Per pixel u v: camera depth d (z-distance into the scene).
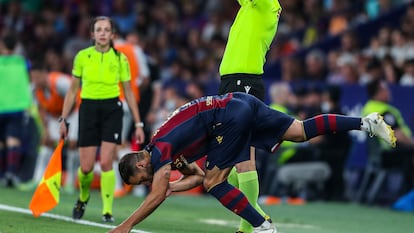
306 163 41.00
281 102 41.38
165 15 61.22
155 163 21.67
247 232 24.58
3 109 41.47
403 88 41.44
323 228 29.91
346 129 23.12
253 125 22.69
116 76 28.86
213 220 30.69
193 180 22.94
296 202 40.62
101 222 27.97
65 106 28.97
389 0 52.16
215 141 22.27
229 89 25.14
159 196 21.55
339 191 41.38
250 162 24.11
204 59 54.81
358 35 49.59
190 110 22.25
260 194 41.59
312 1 55.72
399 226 31.58
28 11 64.94
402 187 40.00
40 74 39.44
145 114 40.12
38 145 45.16
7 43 41.56
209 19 60.53
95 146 28.69
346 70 44.38
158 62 56.91
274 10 25.38
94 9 63.72
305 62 49.56
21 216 28.69
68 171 40.56
